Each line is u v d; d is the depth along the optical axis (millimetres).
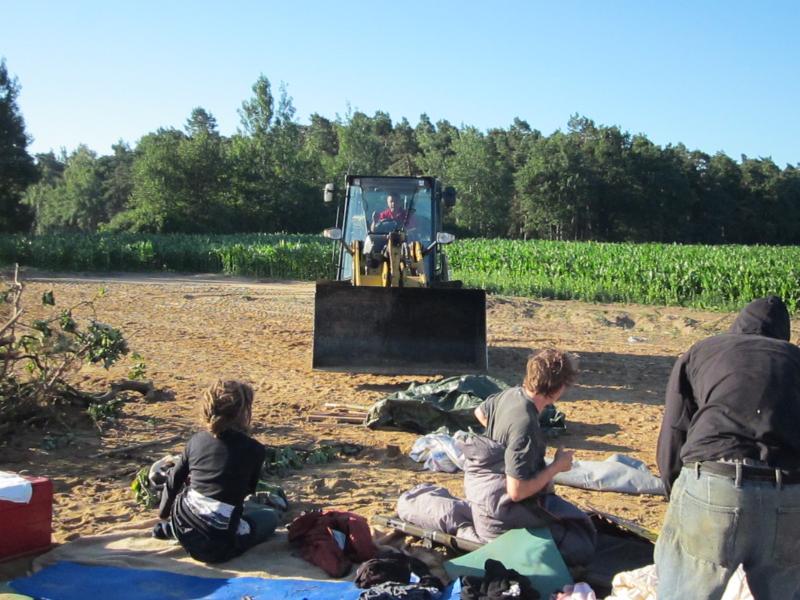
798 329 18547
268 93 90875
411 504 5375
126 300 20141
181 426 8289
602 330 17703
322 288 10812
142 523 5484
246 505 5496
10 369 7941
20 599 4219
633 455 7840
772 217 98812
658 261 26359
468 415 8289
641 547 4996
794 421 3299
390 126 142250
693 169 96625
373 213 12969
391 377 11289
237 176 70625
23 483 4859
